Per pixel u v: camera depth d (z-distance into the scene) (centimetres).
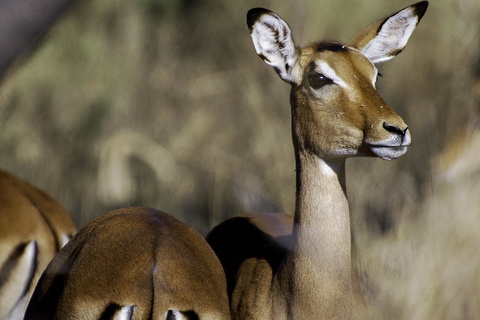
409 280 1026
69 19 2080
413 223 1155
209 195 1650
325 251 794
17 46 441
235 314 853
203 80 2005
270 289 828
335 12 1988
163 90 2038
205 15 2194
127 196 1700
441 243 1055
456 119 1258
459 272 1027
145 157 1755
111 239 772
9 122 1902
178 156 1759
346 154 793
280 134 1727
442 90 1609
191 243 811
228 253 978
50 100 1983
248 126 1809
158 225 815
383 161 1451
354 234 1177
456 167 1152
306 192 806
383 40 898
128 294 695
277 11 2038
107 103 1980
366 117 779
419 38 1886
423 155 1441
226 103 1914
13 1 434
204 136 1831
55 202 1071
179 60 2139
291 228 1016
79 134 1920
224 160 1683
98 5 2145
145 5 2178
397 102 1830
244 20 2145
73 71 2030
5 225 980
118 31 2130
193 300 721
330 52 823
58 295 748
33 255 990
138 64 2092
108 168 1723
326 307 790
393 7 2009
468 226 1064
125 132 1814
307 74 812
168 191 1692
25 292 988
